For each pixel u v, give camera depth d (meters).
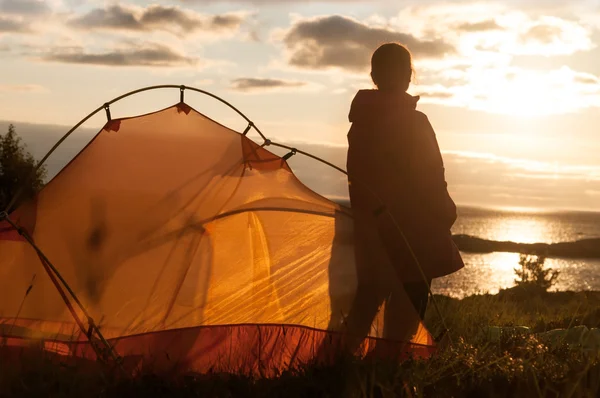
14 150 40.62
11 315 4.31
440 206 4.87
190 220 4.68
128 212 4.61
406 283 4.93
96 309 4.36
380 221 4.90
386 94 5.01
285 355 4.59
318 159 5.15
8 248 4.44
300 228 4.91
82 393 3.45
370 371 3.79
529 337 5.20
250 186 4.90
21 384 3.47
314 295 4.77
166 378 3.94
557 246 189.38
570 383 3.70
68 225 4.53
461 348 4.68
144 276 4.50
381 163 4.95
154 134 4.90
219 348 4.49
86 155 4.75
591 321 7.09
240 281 4.69
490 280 79.19
